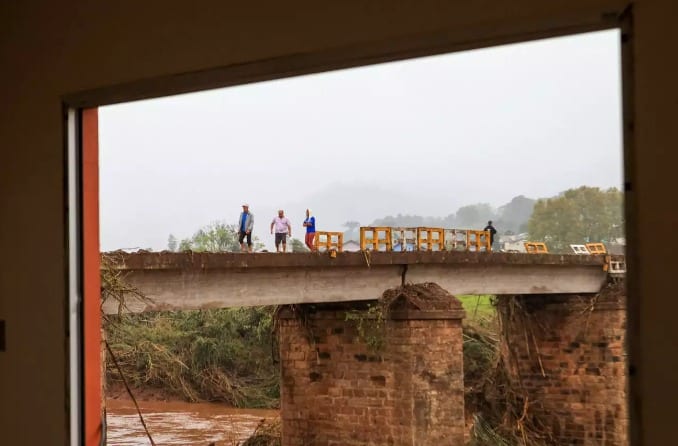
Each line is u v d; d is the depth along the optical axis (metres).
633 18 1.75
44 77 2.76
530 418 12.85
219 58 2.39
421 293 9.96
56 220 2.70
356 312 10.64
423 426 9.66
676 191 1.68
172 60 2.48
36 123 2.77
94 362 2.79
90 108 2.77
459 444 9.62
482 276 11.31
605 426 12.20
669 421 1.66
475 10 1.98
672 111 1.69
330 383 10.86
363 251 9.82
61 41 2.72
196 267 8.02
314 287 9.53
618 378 12.21
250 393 15.63
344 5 2.18
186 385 15.69
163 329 15.79
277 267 9.02
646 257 1.71
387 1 2.11
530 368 13.14
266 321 16.36
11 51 2.84
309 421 11.00
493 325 15.08
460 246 11.54
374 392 10.38
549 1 1.87
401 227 10.68
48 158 2.73
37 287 2.73
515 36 1.98
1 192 2.83
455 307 9.85
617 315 12.24
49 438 2.68
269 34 2.30
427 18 2.05
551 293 12.60
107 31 2.62
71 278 2.68
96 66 2.64
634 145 1.74
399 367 9.88
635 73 1.74
